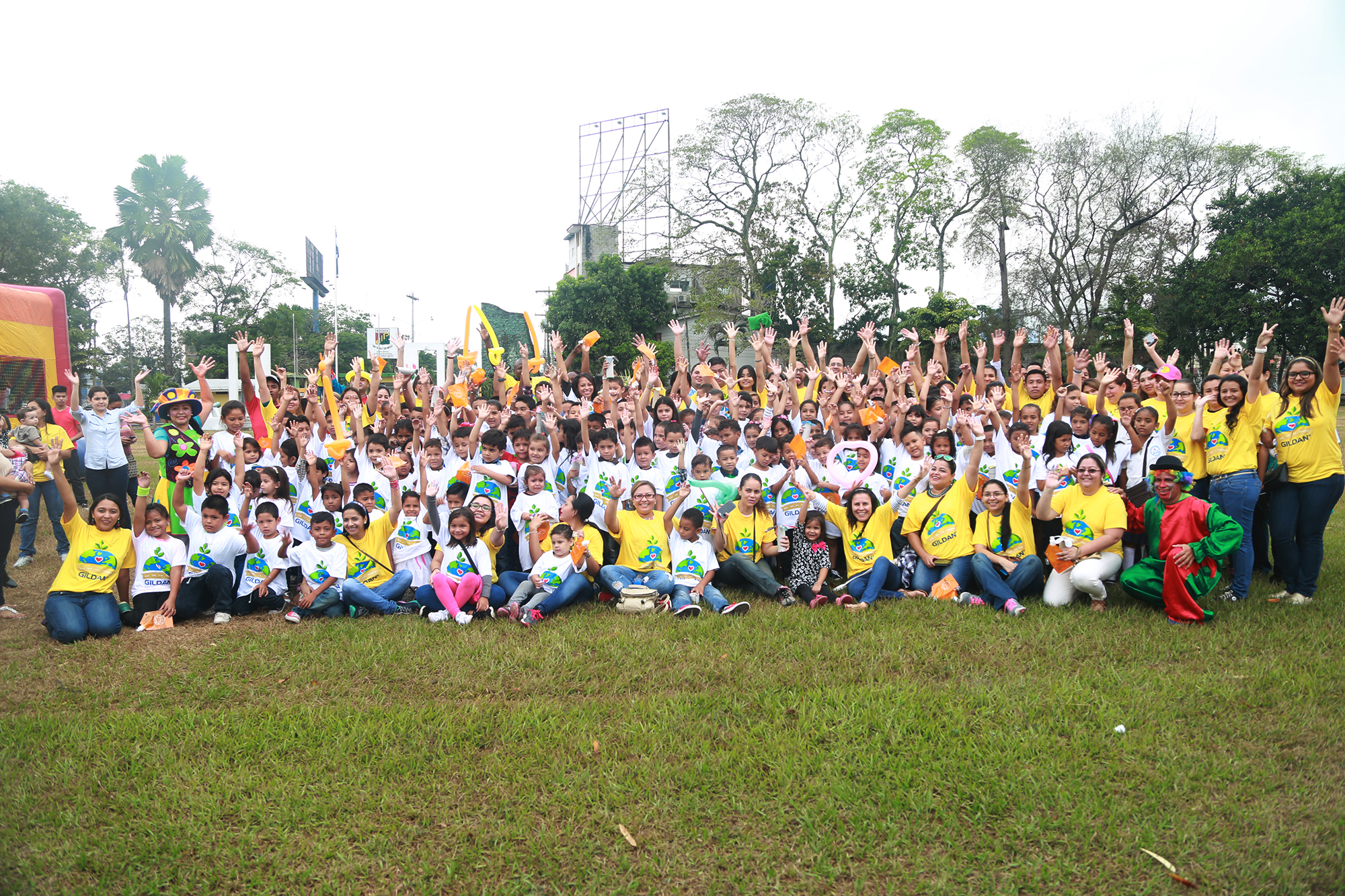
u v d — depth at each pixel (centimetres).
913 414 847
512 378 1144
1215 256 3147
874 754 422
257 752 436
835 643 586
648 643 594
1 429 920
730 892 331
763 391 1056
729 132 3406
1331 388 643
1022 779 397
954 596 695
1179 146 3036
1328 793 381
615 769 415
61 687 529
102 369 4403
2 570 699
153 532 668
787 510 784
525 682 525
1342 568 760
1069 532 688
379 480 813
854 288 3447
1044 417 900
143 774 415
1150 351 865
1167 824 364
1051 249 3216
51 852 356
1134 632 592
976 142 3097
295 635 627
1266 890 320
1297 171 3206
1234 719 451
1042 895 325
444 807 386
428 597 683
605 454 782
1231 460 679
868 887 332
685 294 4344
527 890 330
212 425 2545
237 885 338
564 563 693
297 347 4550
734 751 428
